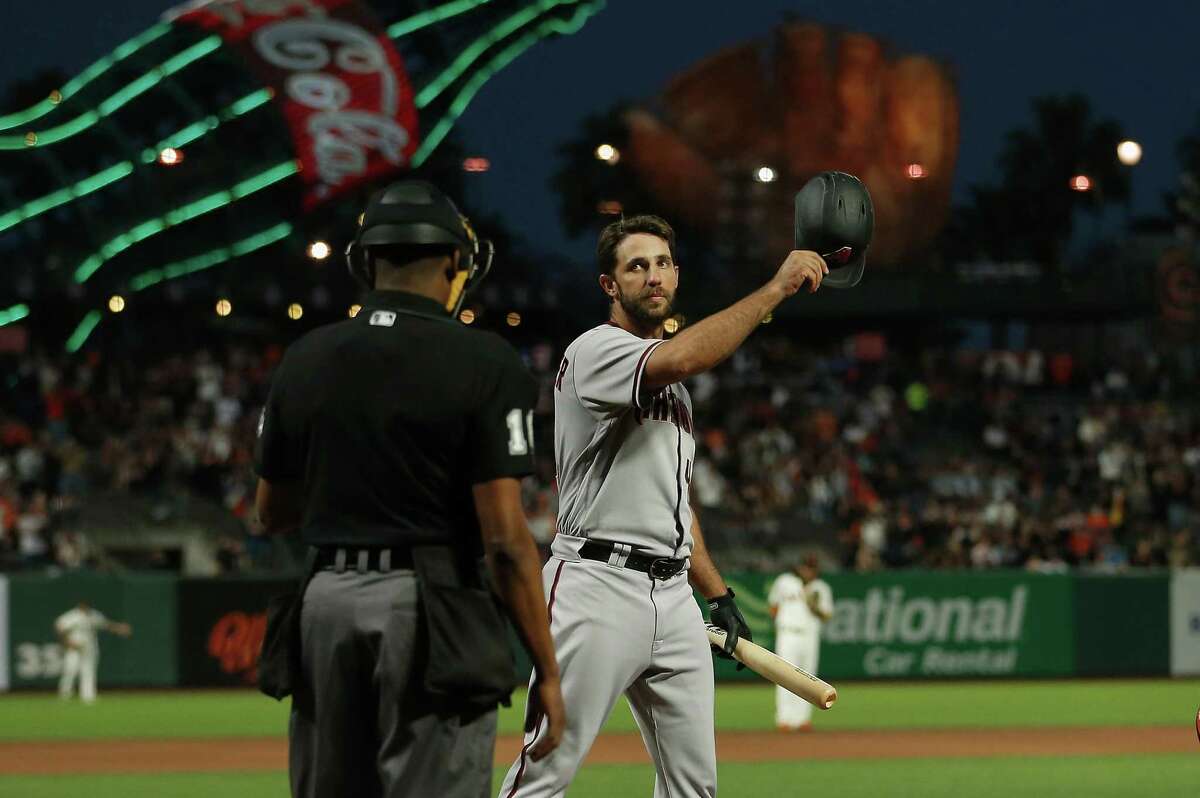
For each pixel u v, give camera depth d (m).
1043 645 90.19
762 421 123.56
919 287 144.50
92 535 88.25
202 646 82.38
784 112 141.38
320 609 14.63
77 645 75.06
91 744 55.28
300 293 132.75
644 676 20.89
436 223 15.02
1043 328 172.88
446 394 14.43
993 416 128.75
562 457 20.92
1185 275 139.50
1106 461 118.38
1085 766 48.47
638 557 20.48
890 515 107.00
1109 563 102.56
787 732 59.94
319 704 14.63
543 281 144.25
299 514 15.83
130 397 119.12
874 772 46.91
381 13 110.31
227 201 116.31
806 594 62.56
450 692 14.20
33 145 114.50
